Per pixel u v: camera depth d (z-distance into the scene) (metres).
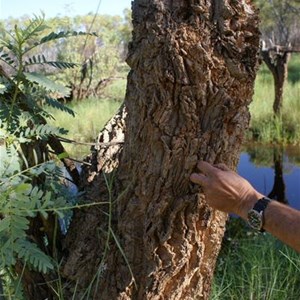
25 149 1.47
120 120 1.69
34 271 1.53
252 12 1.25
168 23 1.21
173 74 1.22
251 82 1.29
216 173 1.26
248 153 7.62
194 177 1.29
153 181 1.34
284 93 9.24
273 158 7.36
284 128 8.20
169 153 1.30
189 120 1.27
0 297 1.45
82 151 6.21
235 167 1.39
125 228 1.42
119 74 12.45
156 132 1.30
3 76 1.42
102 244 1.47
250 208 1.22
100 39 11.91
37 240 1.53
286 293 2.40
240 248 3.13
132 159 1.38
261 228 1.22
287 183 6.32
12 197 1.21
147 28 1.23
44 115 1.50
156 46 1.22
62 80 9.06
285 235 1.17
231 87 1.26
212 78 1.24
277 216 1.19
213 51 1.22
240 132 1.32
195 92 1.24
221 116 1.28
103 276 1.46
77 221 1.53
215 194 1.26
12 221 1.20
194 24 1.21
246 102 1.31
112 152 1.59
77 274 1.49
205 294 1.49
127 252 1.43
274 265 2.63
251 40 1.25
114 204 1.46
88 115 8.38
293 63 14.40
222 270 2.74
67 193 1.49
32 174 1.42
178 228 1.36
